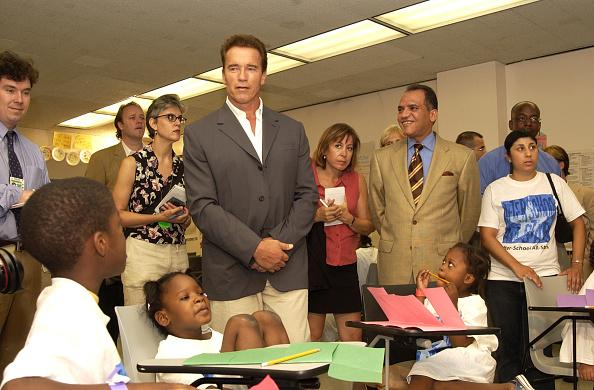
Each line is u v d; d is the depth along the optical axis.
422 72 7.21
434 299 1.91
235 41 2.44
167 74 7.08
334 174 3.46
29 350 1.10
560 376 2.99
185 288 2.20
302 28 5.67
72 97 8.06
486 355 2.50
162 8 5.16
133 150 4.24
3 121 2.49
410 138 3.24
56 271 1.24
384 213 3.27
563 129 6.49
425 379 2.46
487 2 5.30
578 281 3.25
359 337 3.37
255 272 2.37
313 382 1.45
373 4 5.14
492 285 3.36
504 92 6.92
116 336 3.76
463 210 3.14
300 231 2.45
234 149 2.39
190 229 5.23
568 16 5.48
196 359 1.42
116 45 6.07
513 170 3.46
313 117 8.94
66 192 1.22
